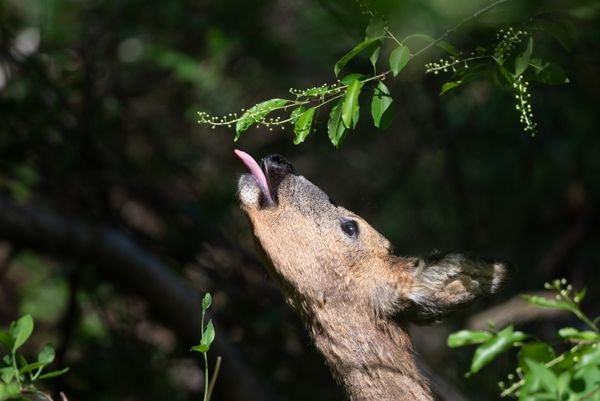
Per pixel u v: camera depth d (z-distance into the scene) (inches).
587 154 523.2
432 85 481.4
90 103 466.6
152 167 523.5
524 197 548.4
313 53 570.6
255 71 607.8
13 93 490.3
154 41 580.1
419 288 318.3
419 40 328.5
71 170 470.0
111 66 523.5
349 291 323.0
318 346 327.3
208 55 581.6
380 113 280.7
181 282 465.7
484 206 559.5
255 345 483.5
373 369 320.5
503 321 401.7
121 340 485.4
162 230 518.6
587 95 474.9
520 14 306.2
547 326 422.9
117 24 535.8
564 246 523.2
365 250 324.5
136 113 587.8
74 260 462.6
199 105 593.3
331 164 613.0
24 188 479.5
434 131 524.7
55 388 442.3
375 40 275.7
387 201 553.3
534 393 225.5
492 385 413.4
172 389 488.4
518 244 543.2
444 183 568.4
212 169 584.7
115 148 503.8
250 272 499.2
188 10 587.2
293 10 623.5
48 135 470.0
